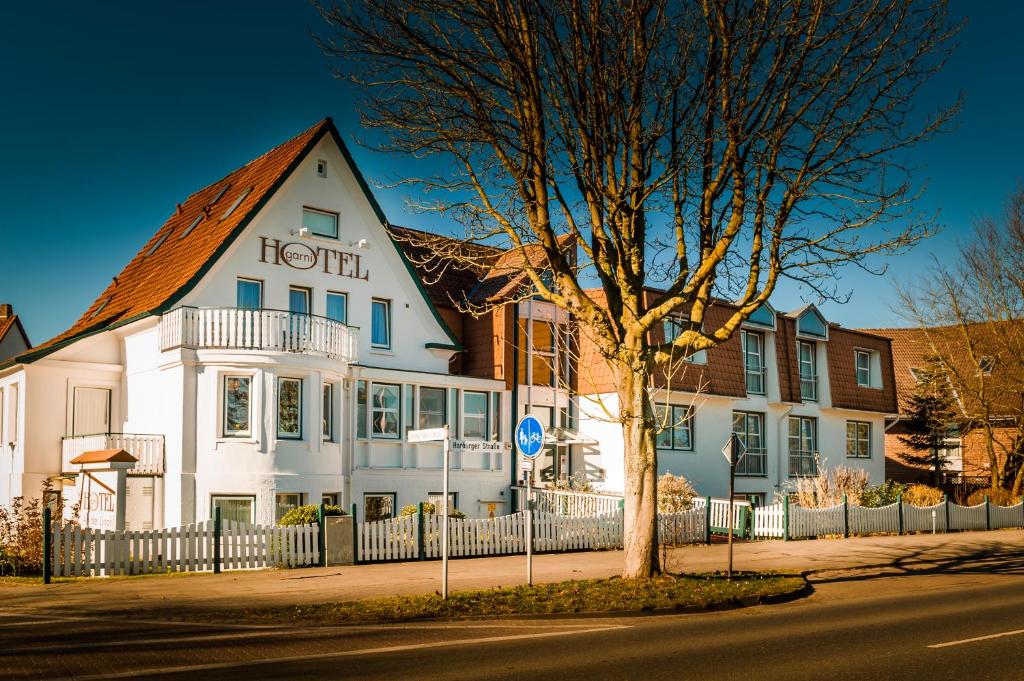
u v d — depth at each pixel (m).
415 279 30.39
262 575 17.78
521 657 9.88
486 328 32.22
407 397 28.94
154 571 18.05
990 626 12.37
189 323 24.16
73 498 25.30
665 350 15.57
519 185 15.51
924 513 32.38
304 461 24.66
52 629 11.72
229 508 23.88
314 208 28.31
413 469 28.47
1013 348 41.81
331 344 25.91
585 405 33.78
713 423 36.06
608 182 15.48
